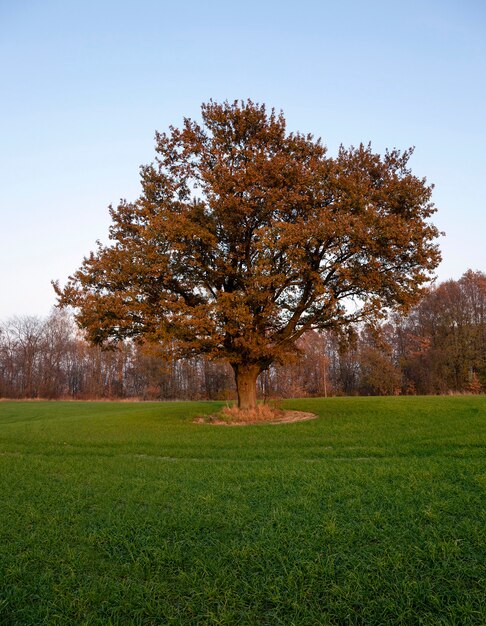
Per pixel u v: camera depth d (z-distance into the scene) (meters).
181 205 20.14
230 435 15.34
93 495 8.10
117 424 19.56
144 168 21.73
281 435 14.88
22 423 22.19
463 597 4.18
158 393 67.31
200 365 71.44
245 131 20.47
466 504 6.69
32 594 4.62
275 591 4.47
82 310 18.91
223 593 4.48
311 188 18.28
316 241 17.44
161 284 19.56
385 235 16.97
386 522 6.05
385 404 22.62
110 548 5.68
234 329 17.88
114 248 19.44
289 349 21.33
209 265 19.88
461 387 52.69
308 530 5.90
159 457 12.30
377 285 18.52
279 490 7.93
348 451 11.58
